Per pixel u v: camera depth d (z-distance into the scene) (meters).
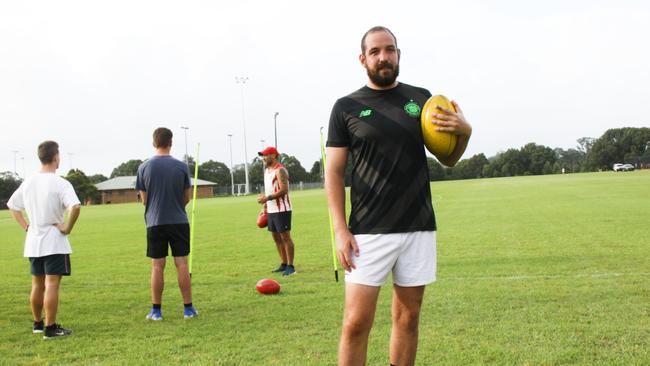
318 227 16.52
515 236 11.73
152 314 5.84
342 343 3.10
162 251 5.88
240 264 9.76
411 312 3.15
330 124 3.18
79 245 13.98
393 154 2.99
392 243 2.99
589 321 4.96
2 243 15.91
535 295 6.08
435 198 29.20
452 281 7.05
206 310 6.18
